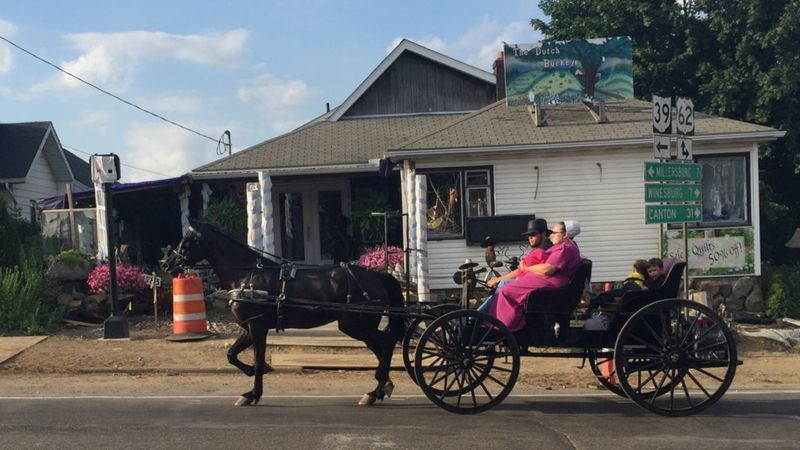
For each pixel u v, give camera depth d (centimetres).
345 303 850
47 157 2823
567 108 1803
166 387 960
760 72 1980
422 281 1507
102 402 858
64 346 1210
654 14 2188
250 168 1822
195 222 880
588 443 679
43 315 1368
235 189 1898
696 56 2169
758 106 1977
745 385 1000
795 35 1945
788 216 2034
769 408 841
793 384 1007
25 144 2595
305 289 855
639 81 2216
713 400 804
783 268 1712
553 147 1571
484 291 1373
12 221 1884
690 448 664
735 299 1584
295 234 1952
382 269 1584
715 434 716
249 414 793
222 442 673
